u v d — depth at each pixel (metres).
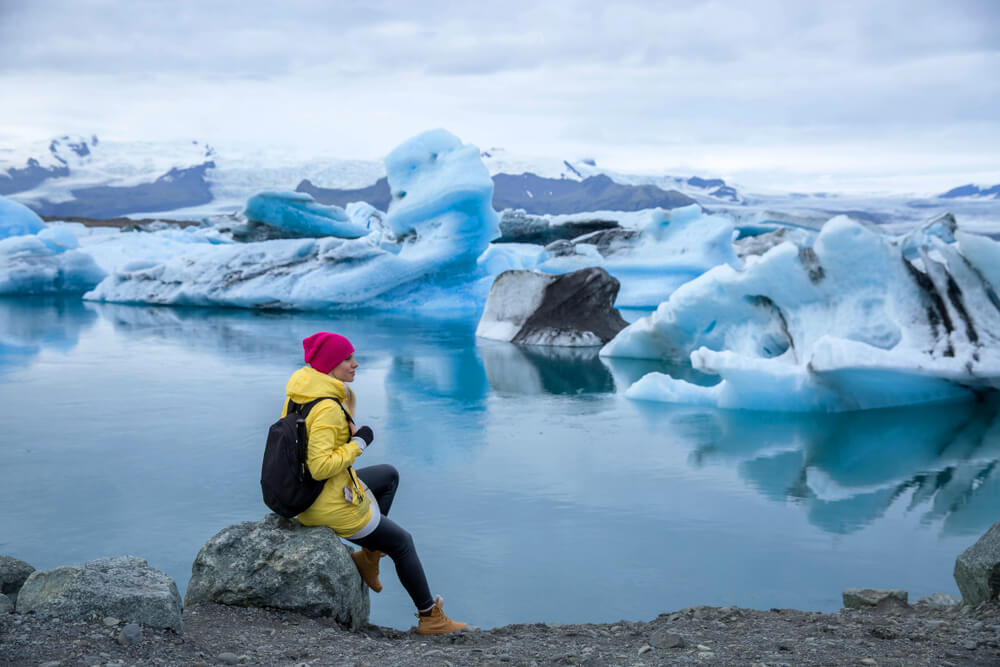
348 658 2.88
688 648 3.05
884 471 7.59
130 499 6.73
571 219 45.97
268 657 2.87
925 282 11.16
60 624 2.75
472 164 27.78
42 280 31.86
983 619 3.45
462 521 6.15
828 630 3.36
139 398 11.26
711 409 10.62
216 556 3.55
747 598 4.77
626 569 5.20
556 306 18.42
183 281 27.42
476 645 3.32
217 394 11.57
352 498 3.42
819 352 10.00
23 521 6.18
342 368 3.38
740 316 13.45
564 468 7.67
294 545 3.50
